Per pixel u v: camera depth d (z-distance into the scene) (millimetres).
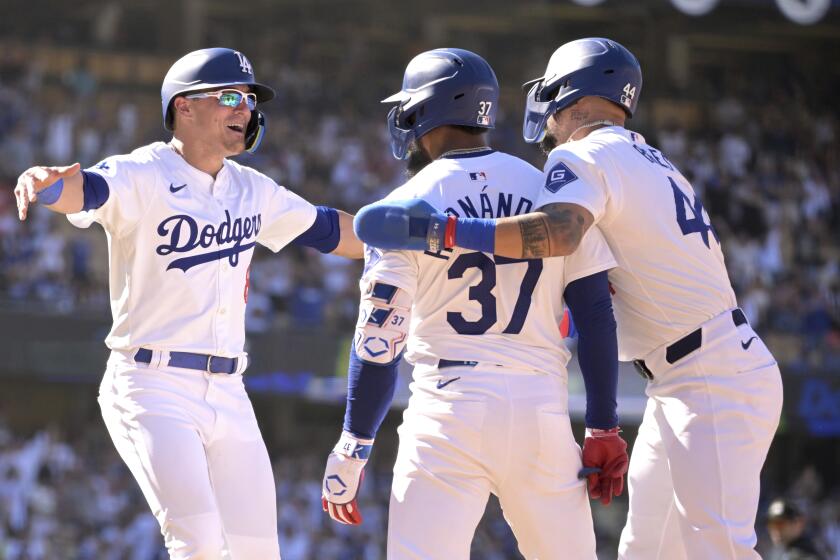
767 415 13664
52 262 65000
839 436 76875
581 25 97188
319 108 84688
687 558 13820
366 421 12898
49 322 60844
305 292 66625
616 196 13336
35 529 57938
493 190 12961
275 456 78125
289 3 93188
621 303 14125
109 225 14500
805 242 81938
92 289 65125
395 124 13711
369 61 94688
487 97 13289
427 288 12742
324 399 73062
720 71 97312
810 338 72000
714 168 86562
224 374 15008
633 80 14180
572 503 12773
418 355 12945
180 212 14750
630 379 62844
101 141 77188
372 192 78312
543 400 12602
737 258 78500
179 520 13875
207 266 14930
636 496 14844
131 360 14656
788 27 94125
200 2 90062
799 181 86875
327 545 60156
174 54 88312
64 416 73438
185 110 15023
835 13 88250
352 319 67188
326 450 79688
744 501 13539
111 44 88125
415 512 12570
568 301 13062
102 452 68250
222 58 15102
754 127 91750
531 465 12570
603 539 70438
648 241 13586
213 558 13891
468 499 12594
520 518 12844
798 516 25172
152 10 89375
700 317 13703
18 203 13352
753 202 82625
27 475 60031
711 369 13625
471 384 12523
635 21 95000
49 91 79875
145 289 14688
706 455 13547
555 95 14320
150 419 14281
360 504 66125
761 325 72875
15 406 72375
